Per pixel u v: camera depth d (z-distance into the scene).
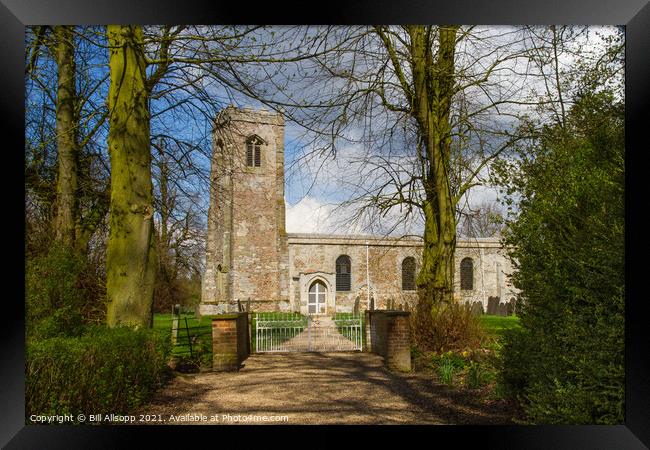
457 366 8.27
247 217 29.89
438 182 10.40
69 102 10.23
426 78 10.15
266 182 30.59
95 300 8.62
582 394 3.54
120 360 5.52
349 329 15.09
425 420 5.27
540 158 4.69
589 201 3.92
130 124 7.62
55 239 8.09
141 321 7.41
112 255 7.45
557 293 4.08
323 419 5.43
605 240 3.60
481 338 9.67
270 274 29.91
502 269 30.92
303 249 29.73
